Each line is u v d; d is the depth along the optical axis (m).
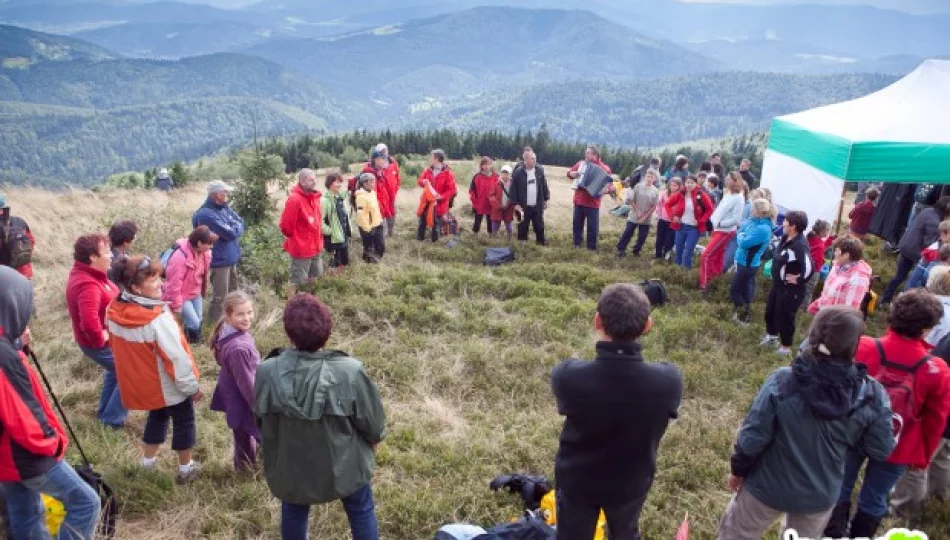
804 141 12.74
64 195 16.06
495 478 4.96
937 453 4.62
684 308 9.57
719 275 11.19
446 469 5.14
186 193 21.02
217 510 4.48
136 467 4.83
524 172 13.15
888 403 3.20
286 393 3.21
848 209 21.03
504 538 3.86
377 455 5.24
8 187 15.10
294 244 8.97
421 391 6.51
